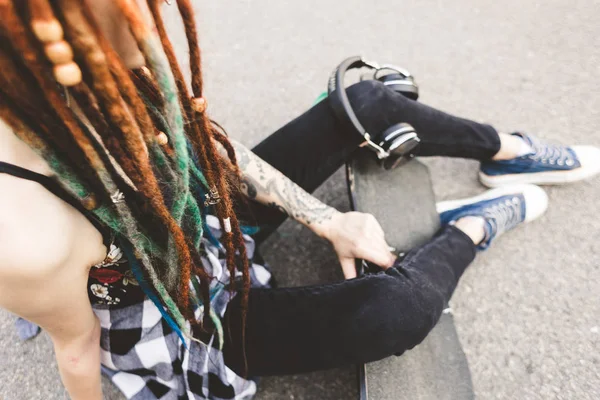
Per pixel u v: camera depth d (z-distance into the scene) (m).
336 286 1.12
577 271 1.57
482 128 1.48
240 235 0.92
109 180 0.62
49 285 0.66
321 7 2.20
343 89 1.27
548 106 1.89
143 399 1.16
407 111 1.34
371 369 1.25
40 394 1.43
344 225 1.29
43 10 0.45
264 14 2.18
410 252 1.29
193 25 0.58
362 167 1.48
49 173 0.64
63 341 0.82
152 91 0.73
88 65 0.51
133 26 0.51
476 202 1.61
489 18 2.14
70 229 0.66
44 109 0.54
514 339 1.47
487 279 1.56
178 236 0.71
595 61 2.00
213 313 0.96
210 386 1.10
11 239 0.60
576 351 1.44
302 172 1.34
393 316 1.09
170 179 0.74
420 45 2.07
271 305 1.09
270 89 1.98
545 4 2.18
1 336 1.50
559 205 1.67
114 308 1.00
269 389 1.42
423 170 1.54
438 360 1.27
